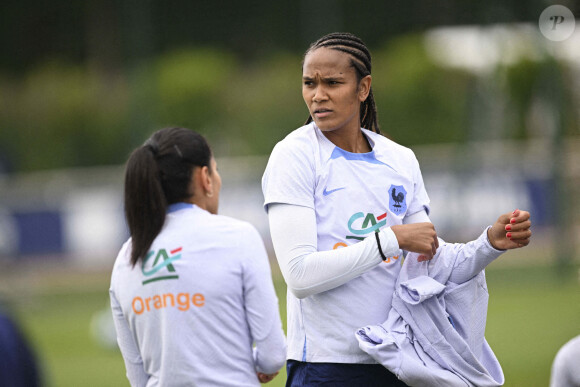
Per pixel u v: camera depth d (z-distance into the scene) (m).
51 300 65.06
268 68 110.50
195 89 104.19
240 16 115.50
